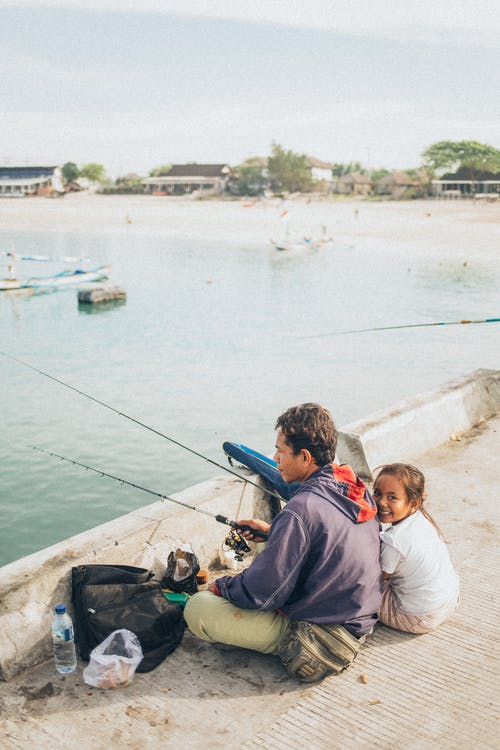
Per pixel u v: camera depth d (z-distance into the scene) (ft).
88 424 46.62
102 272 125.49
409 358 68.18
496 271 135.33
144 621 10.18
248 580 9.46
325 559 9.30
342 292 111.96
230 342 74.54
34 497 35.17
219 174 442.50
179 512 12.05
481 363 66.59
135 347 71.77
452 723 9.05
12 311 94.17
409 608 10.63
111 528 11.51
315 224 246.06
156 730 8.93
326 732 8.89
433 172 398.21
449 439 19.17
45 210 321.73
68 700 9.46
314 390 55.93
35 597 10.12
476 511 14.94
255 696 9.56
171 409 50.26
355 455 16.53
